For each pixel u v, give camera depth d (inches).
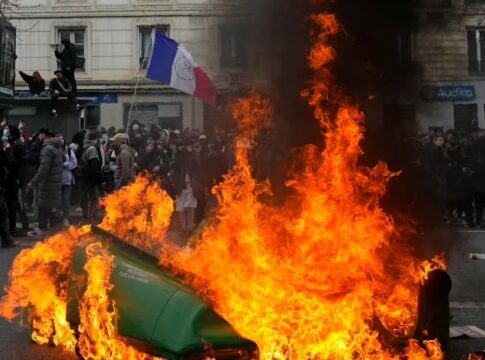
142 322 136.3
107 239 154.4
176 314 133.7
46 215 401.7
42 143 441.4
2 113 624.1
